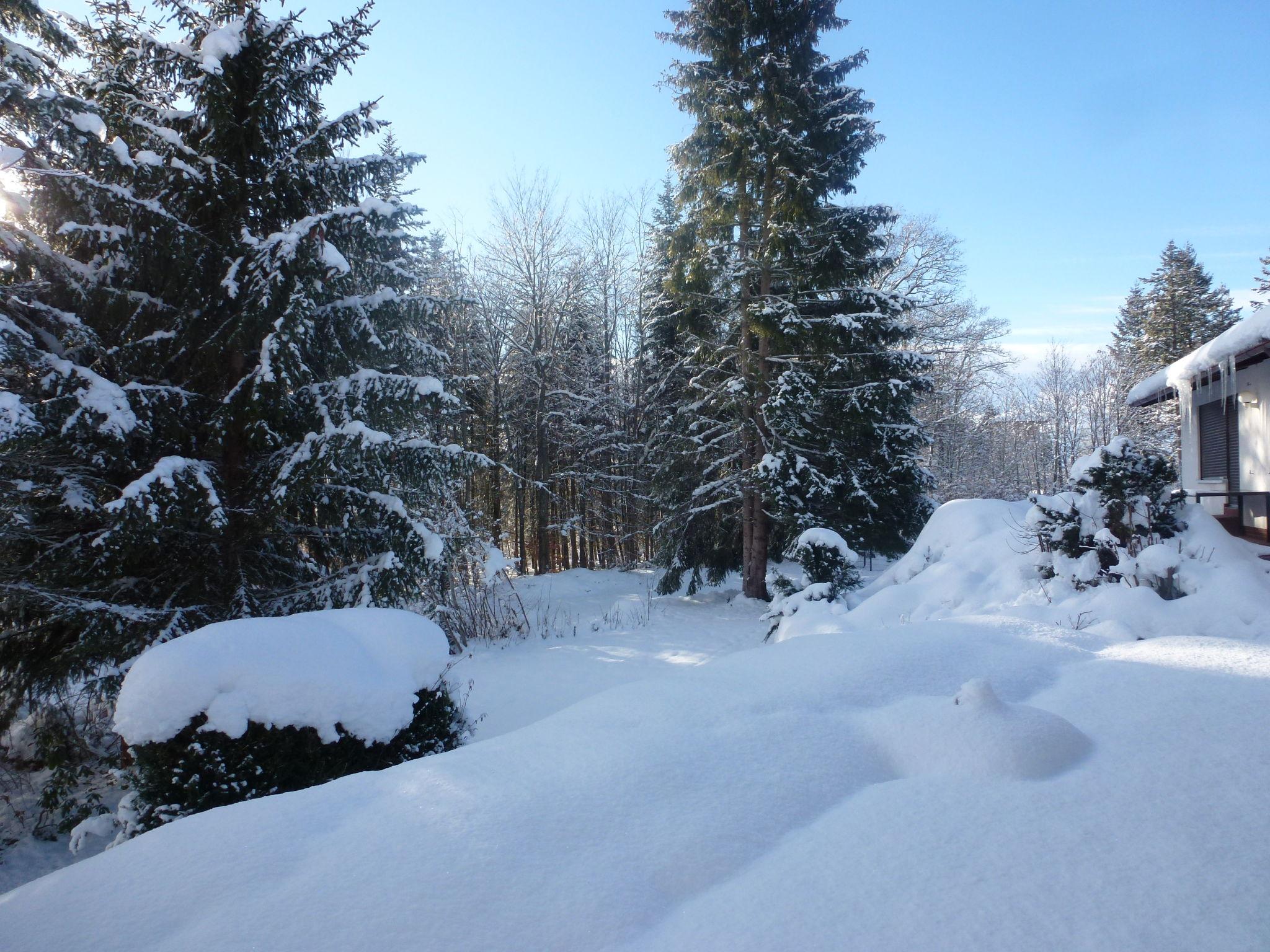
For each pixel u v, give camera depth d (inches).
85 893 88.8
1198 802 90.9
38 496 278.4
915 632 179.2
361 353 360.2
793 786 104.8
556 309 1024.2
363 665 181.5
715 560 703.1
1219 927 68.7
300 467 305.6
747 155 574.2
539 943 73.4
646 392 1009.5
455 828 94.0
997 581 336.2
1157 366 1407.5
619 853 88.4
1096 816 89.7
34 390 277.9
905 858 84.2
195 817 106.1
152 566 310.0
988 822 90.3
